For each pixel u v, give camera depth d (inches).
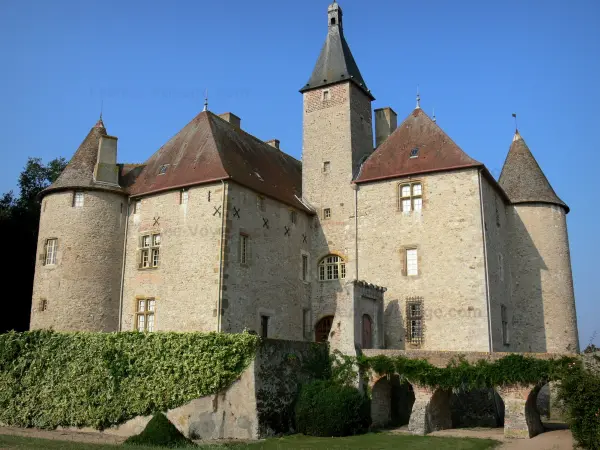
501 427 866.1
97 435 776.3
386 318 1007.0
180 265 963.3
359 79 1247.5
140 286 1006.4
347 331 878.4
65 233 1014.4
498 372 762.2
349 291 895.7
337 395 786.2
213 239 937.5
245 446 655.1
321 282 1122.7
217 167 983.0
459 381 784.3
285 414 787.4
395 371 828.0
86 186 1026.7
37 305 1006.4
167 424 662.5
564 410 669.9
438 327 963.3
